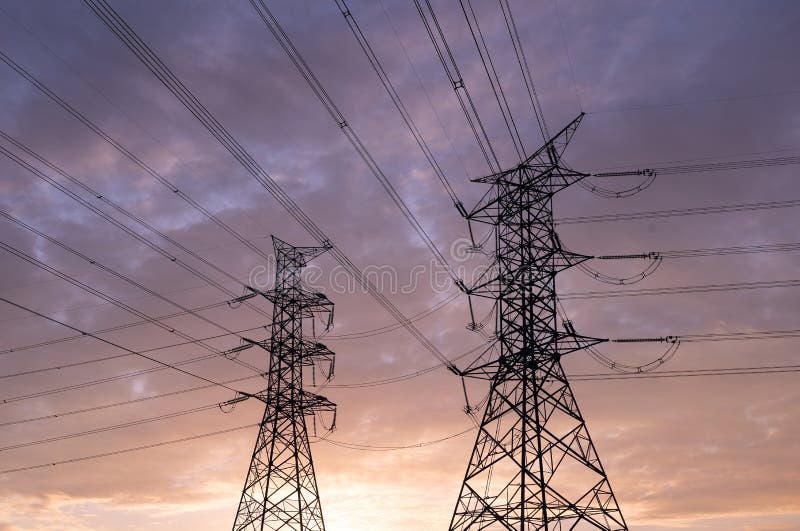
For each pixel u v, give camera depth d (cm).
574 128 3822
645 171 4144
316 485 4566
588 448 3500
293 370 4712
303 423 4672
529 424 3541
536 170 3959
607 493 3391
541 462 3456
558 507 3362
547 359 3666
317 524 4494
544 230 3900
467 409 3812
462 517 3488
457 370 3781
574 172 3919
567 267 3816
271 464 4494
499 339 3762
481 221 4003
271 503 4412
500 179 4025
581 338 3653
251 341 4653
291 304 4831
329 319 4894
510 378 3669
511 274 3847
